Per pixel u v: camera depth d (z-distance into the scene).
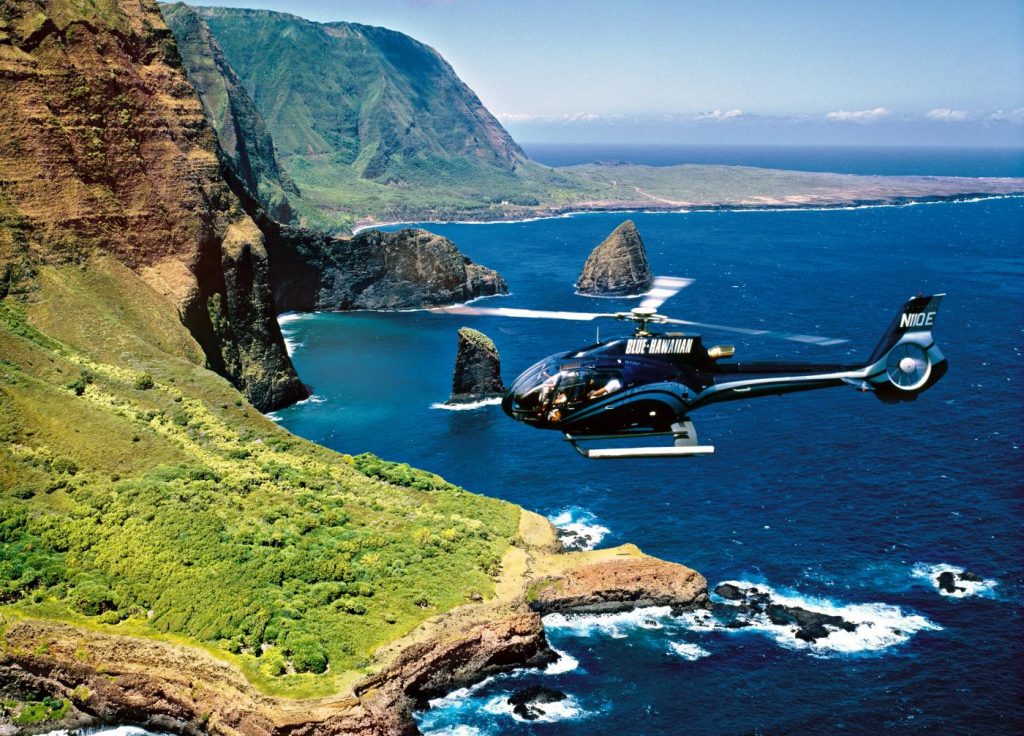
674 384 35.31
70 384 95.94
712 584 81.50
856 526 91.06
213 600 69.00
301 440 101.00
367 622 69.25
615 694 67.81
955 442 113.00
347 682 63.00
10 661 65.75
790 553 86.19
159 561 72.50
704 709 66.06
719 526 91.56
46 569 70.94
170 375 106.44
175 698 63.38
